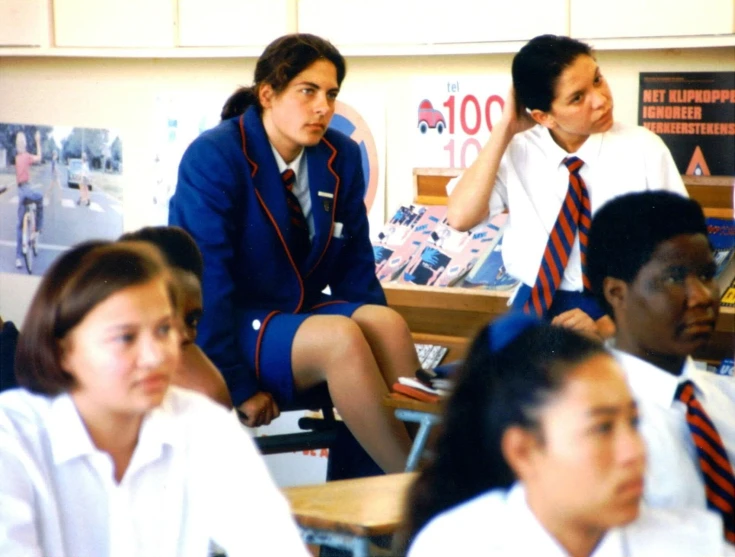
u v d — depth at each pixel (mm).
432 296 4285
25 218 5863
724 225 4020
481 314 4285
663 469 1677
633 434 1238
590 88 3055
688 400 1719
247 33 4906
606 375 1231
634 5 4117
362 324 3334
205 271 3244
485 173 3271
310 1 4742
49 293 1608
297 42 3316
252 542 1726
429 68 4715
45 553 1665
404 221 4578
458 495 1347
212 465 1770
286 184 3422
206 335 3215
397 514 1868
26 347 1633
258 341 3270
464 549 1303
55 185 5750
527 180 3301
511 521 1304
